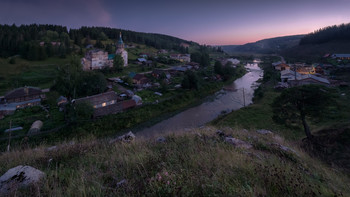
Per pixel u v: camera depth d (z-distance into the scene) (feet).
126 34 540.52
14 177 11.80
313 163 21.31
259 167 13.29
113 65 259.80
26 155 20.15
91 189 10.18
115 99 142.51
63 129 97.14
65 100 137.90
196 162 14.05
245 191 9.70
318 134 52.19
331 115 82.23
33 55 263.49
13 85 172.24
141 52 442.50
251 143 24.90
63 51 299.38
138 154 16.51
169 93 174.40
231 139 24.86
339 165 28.30
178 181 10.44
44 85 187.83
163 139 25.40
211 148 18.58
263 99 147.64
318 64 310.24
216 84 216.74
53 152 20.34
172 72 271.08
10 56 265.54
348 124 49.96
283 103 58.29
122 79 216.74
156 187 9.86
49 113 118.32
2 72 205.67
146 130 109.91
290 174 13.04
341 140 40.32
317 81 167.32
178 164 13.50
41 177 12.32
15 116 110.63
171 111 143.02
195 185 10.19
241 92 192.65
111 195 9.66
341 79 196.24
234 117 110.01
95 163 16.30
